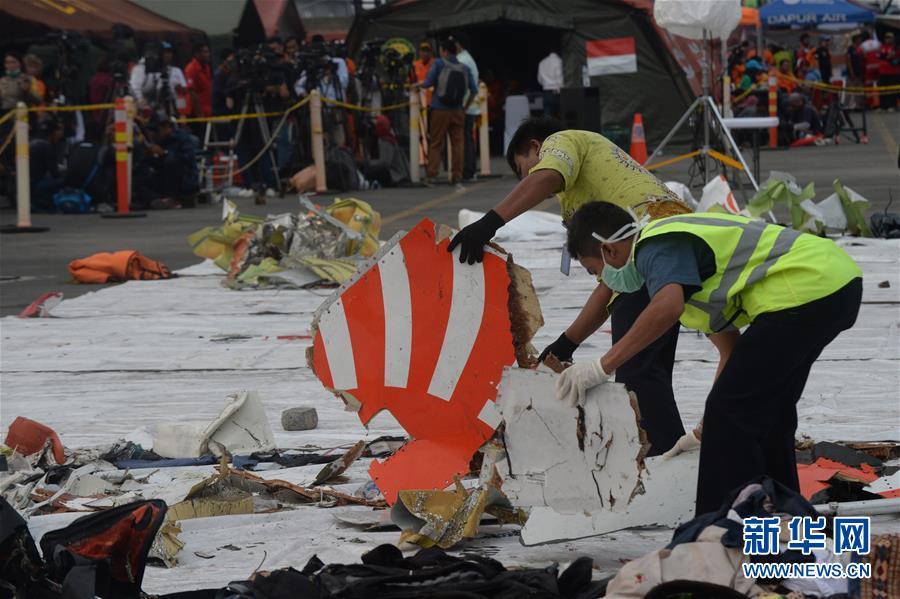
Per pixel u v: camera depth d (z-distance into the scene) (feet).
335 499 49.37
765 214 135.64
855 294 38.96
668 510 43.21
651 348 46.83
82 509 48.21
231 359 81.41
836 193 128.67
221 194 207.72
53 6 234.38
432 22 261.65
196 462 55.93
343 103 208.54
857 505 42.27
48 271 126.72
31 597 37.24
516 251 124.06
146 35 239.91
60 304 104.88
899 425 58.90
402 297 45.47
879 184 184.65
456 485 43.47
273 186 209.77
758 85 292.61
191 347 85.92
